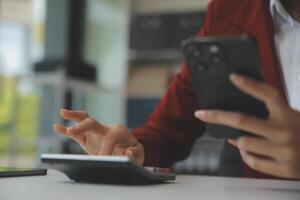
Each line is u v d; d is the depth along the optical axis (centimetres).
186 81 132
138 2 400
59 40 383
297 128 64
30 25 447
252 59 62
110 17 410
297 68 114
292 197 65
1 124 374
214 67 65
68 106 355
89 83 362
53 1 388
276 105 62
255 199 61
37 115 368
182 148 132
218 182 90
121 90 395
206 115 67
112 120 400
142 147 109
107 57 410
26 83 360
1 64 443
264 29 115
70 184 75
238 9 123
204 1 382
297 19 115
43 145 343
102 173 76
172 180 88
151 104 385
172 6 392
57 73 337
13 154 367
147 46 377
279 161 66
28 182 77
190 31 360
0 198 55
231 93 65
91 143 101
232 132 68
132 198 58
